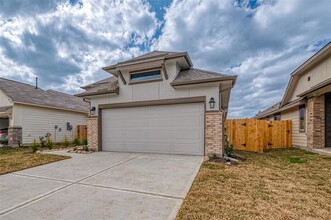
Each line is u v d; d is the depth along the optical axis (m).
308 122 10.61
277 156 8.72
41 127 15.70
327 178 5.14
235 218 3.00
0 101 14.34
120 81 10.12
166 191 4.18
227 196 3.85
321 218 3.03
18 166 6.75
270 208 3.34
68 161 7.65
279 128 12.44
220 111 8.12
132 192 4.16
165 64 9.20
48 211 3.32
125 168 6.31
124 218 3.05
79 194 4.09
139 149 9.62
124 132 10.01
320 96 10.09
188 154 8.63
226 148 8.70
